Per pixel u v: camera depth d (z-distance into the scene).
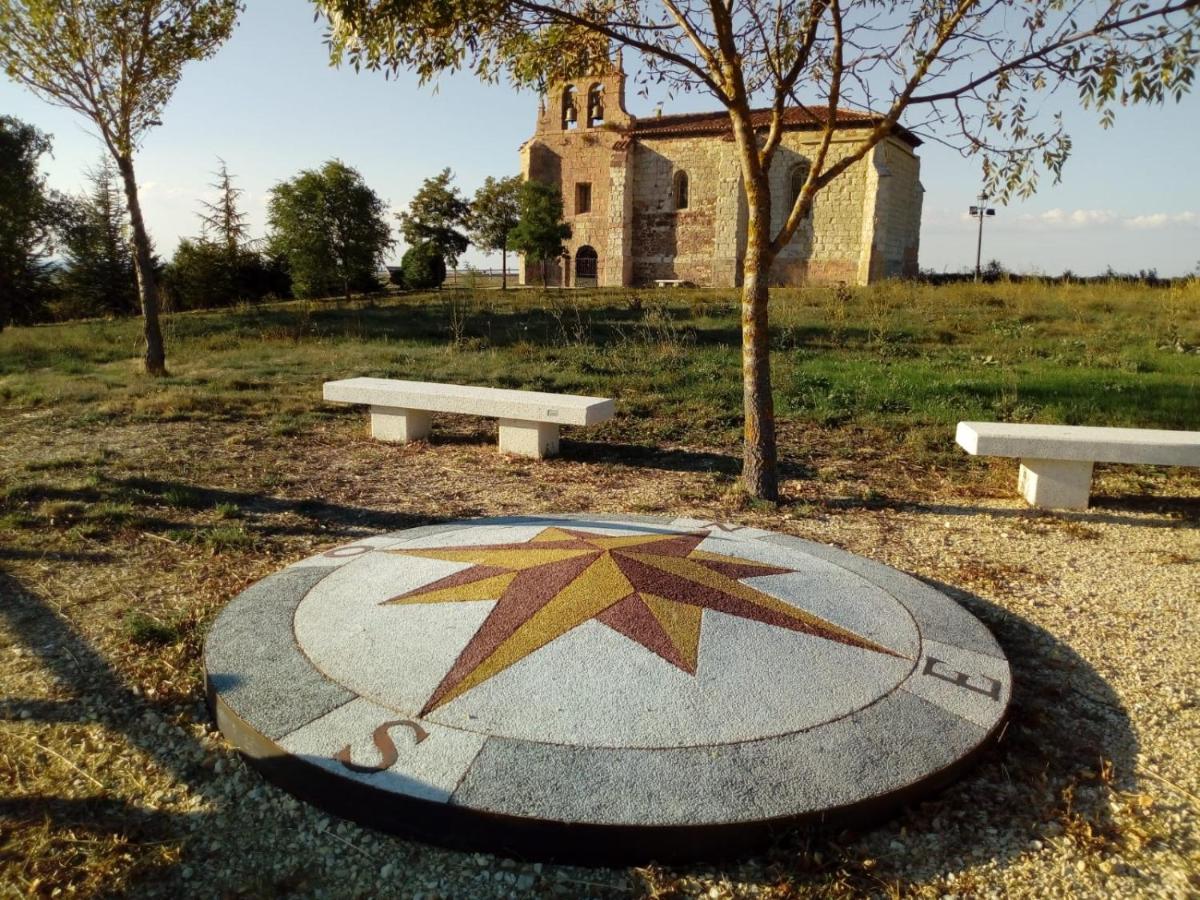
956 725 3.12
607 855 2.55
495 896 2.47
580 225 41.19
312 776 2.79
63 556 5.23
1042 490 6.55
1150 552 5.56
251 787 2.96
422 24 5.74
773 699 3.15
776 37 6.01
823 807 2.64
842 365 12.72
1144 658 4.05
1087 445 6.26
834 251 34.22
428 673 3.27
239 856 2.64
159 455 7.92
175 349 16.11
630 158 38.25
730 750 2.86
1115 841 2.75
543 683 3.18
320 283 32.38
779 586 4.10
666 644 3.43
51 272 33.97
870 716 3.11
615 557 4.20
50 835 2.70
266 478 7.17
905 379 11.31
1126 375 11.68
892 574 4.54
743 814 2.58
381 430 8.72
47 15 11.16
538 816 2.54
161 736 3.28
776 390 10.66
